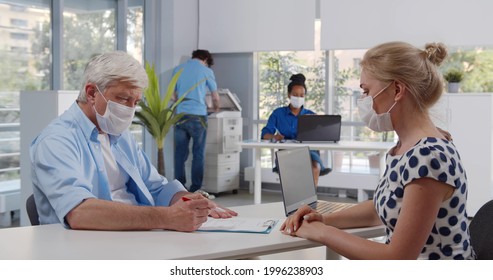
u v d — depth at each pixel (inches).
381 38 263.6
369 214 80.4
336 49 273.0
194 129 270.2
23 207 178.1
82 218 75.6
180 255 64.2
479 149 222.5
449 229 63.7
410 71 66.7
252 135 300.7
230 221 82.6
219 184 278.2
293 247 71.5
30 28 229.0
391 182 67.3
